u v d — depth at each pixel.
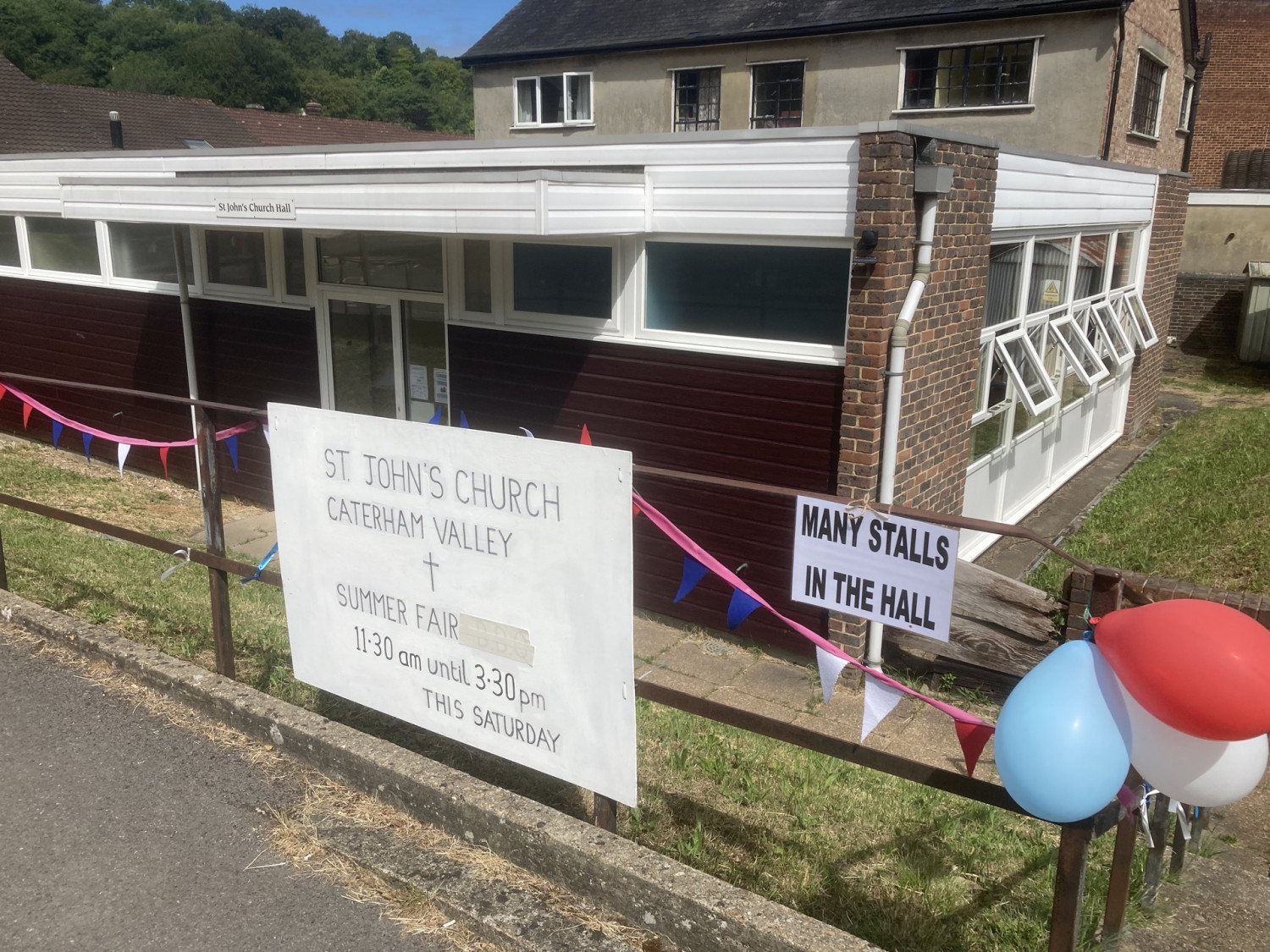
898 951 3.27
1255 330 18.28
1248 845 4.51
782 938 2.87
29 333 11.82
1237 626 2.14
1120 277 12.02
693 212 6.69
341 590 3.90
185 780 3.91
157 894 3.28
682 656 7.00
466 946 3.10
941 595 2.72
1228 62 25.45
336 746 3.89
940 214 6.44
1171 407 15.49
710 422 6.99
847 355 6.21
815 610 6.72
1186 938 3.31
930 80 16.34
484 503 3.37
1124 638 2.26
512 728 3.51
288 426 3.90
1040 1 14.59
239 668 5.25
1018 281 8.47
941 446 7.13
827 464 6.54
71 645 4.96
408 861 3.41
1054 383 10.10
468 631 3.54
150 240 10.32
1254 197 18.97
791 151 6.22
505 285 7.82
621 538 3.08
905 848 4.02
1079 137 14.89
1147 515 9.91
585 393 7.55
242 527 9.26
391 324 8.84
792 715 6.09
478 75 22.20
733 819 4.16
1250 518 9.66
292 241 9.30
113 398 11.09
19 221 11.60
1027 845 4.12
